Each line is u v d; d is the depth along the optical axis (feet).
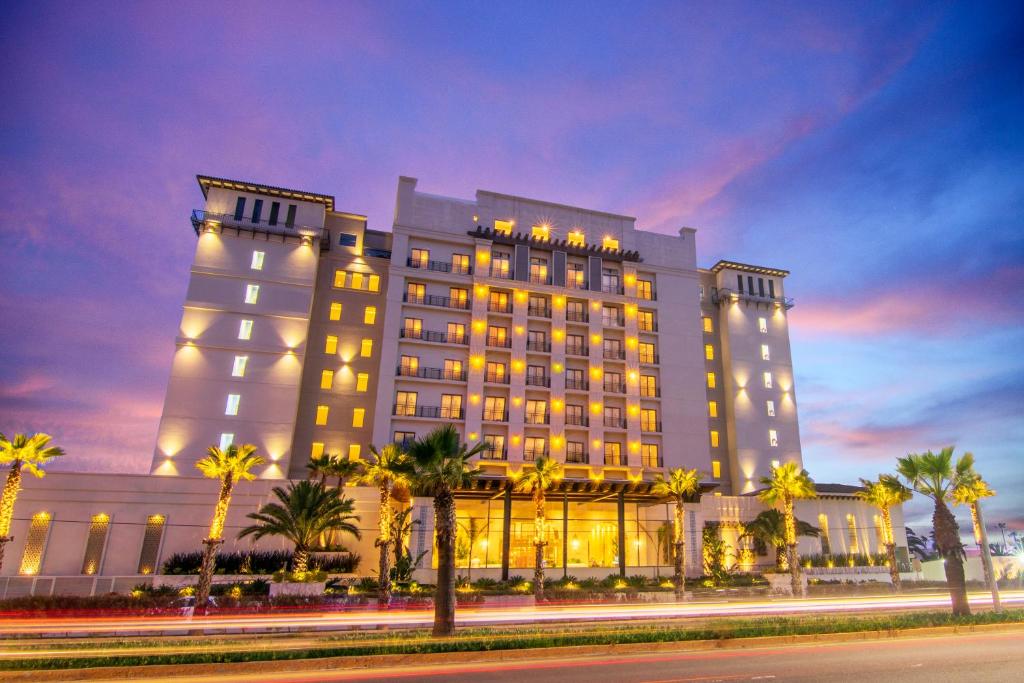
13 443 104.32
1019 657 54.08
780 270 238.27
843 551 178.09
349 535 150.41
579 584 140.77
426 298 192.54
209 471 111.14
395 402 178.70
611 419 196.13
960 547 85.97
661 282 215.31
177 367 169.48
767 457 215.10
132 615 96.58
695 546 167.84
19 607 93.04
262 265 183.21
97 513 136.87
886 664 50.96
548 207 212.23
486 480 146.61
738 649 60.39
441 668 50.96
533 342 196.44
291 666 49.85
